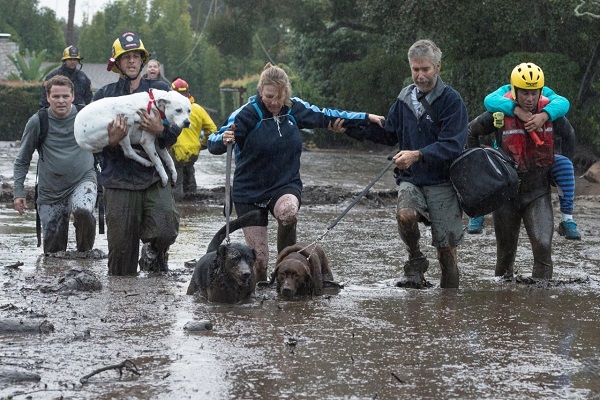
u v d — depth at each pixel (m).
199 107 20.30
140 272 11.30
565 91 36.44
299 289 9.79
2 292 9.52
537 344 7.57
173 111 10.76
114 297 9.37
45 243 12.55
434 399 6.04
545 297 9.76
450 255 10.30
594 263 12.49
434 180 10.16
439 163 9.85
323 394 6.11
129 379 6.37
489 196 9.87
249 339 7.58
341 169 33.06
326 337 7.70
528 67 10.39
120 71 11.48
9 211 18.00
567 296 9.84
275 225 15.78
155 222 11.01
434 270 11.86
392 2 40.69
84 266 11.66
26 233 14.84
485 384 6.38
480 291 10.12
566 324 8.37
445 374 6.62
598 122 36.03
